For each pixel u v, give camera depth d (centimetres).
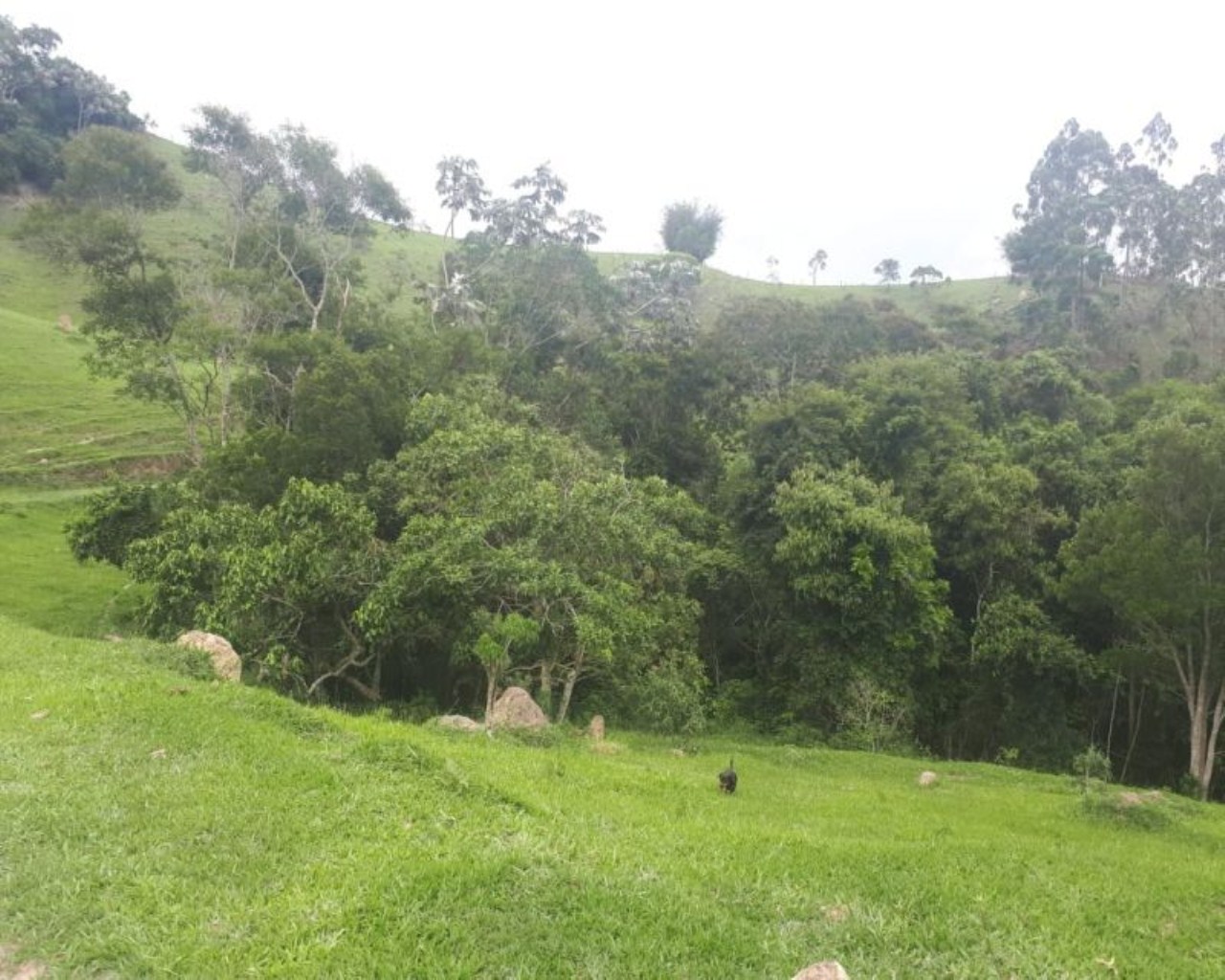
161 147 8806
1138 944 759
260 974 548
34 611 2659
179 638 1627
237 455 2464
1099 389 5225
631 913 659
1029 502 3200
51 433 4331
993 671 2997
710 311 8181
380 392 2670
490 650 1847
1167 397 4069
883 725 2714
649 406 4184
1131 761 3209
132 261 3600
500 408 3175
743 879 787
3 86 7444
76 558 2947
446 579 2000
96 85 8038
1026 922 771
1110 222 7638
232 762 930
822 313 5681
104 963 565
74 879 661
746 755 2139
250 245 4103
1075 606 2830
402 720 2073
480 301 4666
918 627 2933
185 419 3966
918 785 1933
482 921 621
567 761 1355
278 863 709
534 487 2303
